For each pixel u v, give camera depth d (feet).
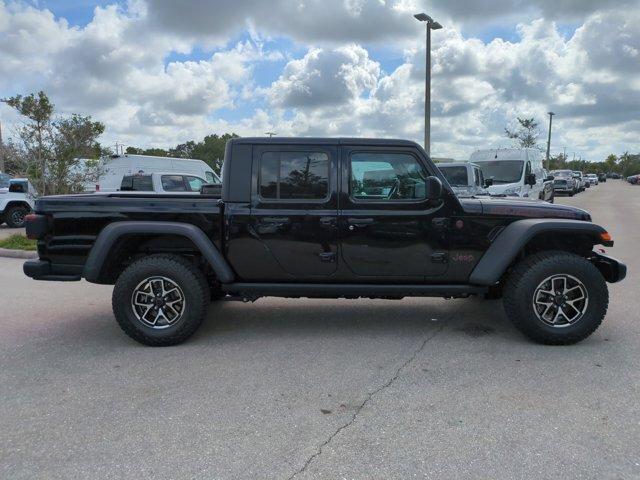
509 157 52.80
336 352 15.42
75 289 24.63
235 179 16.11
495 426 10.82
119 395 12.49
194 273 15.94
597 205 82.94
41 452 9.96
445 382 13.11
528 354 15.07
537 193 57.77
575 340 15.62
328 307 20.68
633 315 18.95
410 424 10.94
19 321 19.04
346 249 16.12
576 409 11.54
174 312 16.10
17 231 49.06
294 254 16.20
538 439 10.27
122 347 16.07
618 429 10.62
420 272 16.26
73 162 42.93
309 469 9.32
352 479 9.02
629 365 14.12
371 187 16.15
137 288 15.85
